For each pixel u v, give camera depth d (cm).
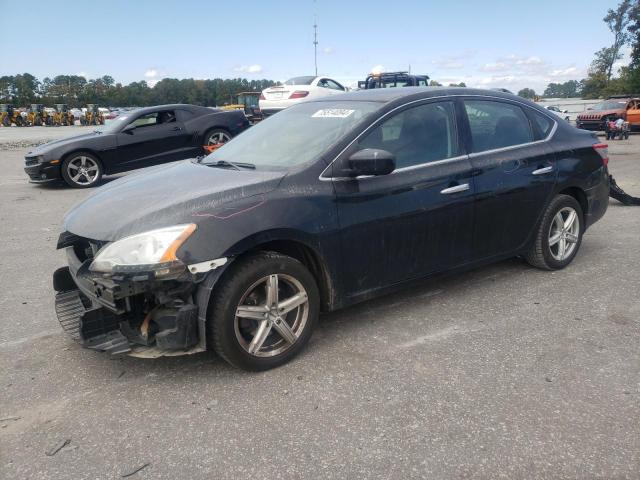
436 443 250
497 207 416
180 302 293
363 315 396
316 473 232
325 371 318
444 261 396
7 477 234
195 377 314
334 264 338
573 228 484
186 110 1152
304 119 404
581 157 480
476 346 345
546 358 327
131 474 234
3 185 1121
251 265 303
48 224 735
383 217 352
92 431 265
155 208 301
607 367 315
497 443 249
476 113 420
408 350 341
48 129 3391
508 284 454
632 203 748
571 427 259
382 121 365
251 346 311
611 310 397
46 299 448
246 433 261
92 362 335
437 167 382
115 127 1093
